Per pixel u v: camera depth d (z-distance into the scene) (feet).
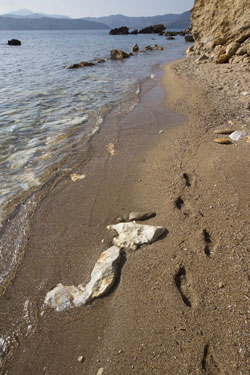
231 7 62.08
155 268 10.25
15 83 44.01
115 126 25.49
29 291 10.11
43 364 7.88
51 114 28.76
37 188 16.26
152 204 14.11
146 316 8.68
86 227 13.11
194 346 7.66
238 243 10.64
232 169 15.08
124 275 10.19
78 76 51.16
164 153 19.34
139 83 44.50
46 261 11.34
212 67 50.62
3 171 17.94
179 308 8.73
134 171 17.65
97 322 8.82
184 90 35.32
